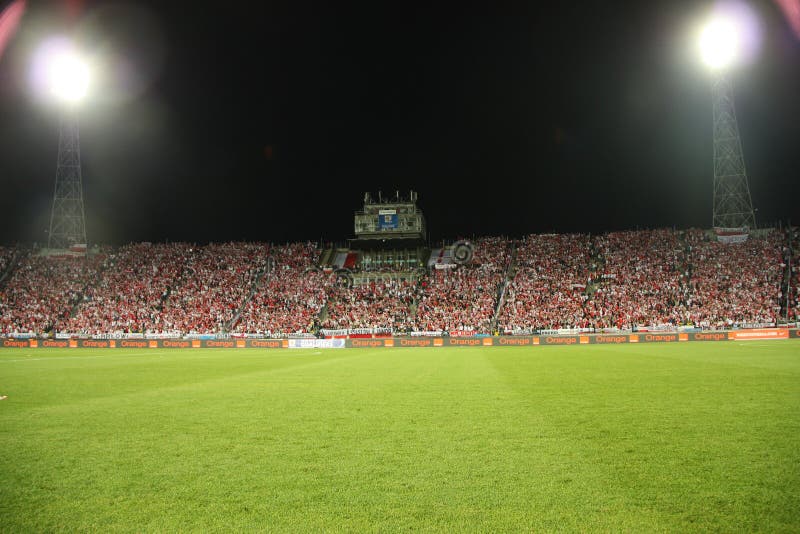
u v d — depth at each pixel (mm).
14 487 7406
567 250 76125
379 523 6012
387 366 27438
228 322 68062
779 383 16484
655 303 62094
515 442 9375
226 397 15594
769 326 55281
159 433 10570
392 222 84188
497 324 63000
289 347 60781
